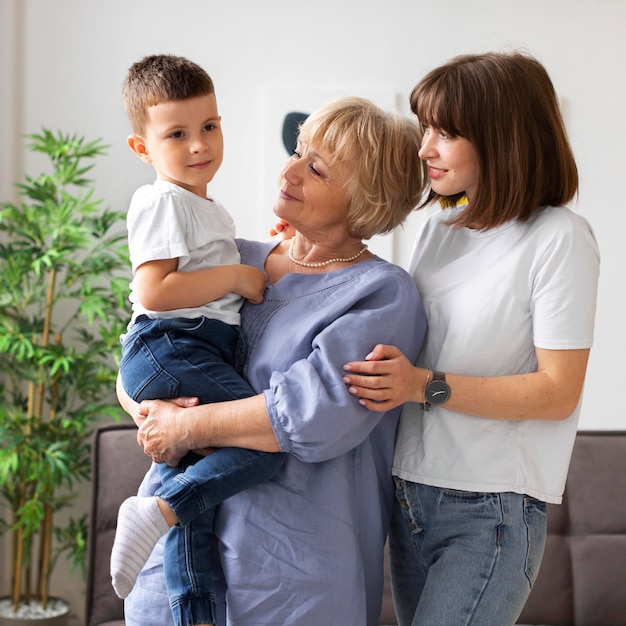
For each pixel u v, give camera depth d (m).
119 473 3.58
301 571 1.87
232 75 4.45
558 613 3.51
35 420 4.16
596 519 3.56
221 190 4.46
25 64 4.48
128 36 4.47
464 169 1.93
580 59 4.42
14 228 4.16
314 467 1.94
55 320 4.55
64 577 4.59
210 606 1.83
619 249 4.44
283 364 1.93
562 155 1.93
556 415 1.89
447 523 1.98
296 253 2.13
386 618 3.53
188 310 1.95
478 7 4.43
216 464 1.83
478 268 2.00
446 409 1.98
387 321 1.93
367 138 1.98
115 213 4.18
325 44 4.45
